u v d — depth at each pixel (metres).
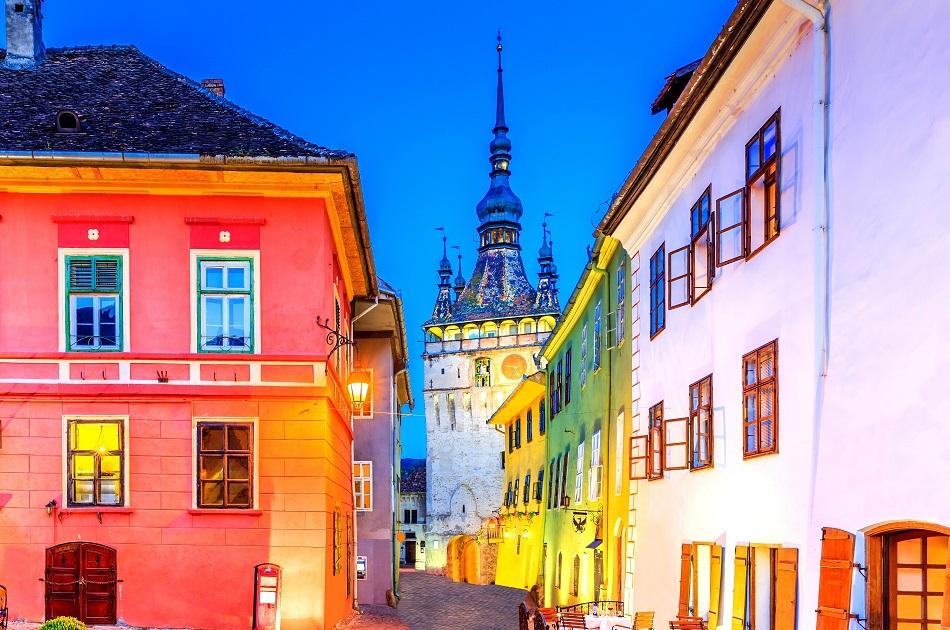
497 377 85.25
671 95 16.23
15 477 14.65
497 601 32.88
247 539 14.74
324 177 14.96
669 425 15.37
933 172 7.18
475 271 103.12
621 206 18.31
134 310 15.02
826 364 9.08
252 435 14.95
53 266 14.99
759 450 10.95
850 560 8.08
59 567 14.48
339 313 18.22
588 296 25.59
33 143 14.88
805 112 9.83
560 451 32.16
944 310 6.93
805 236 9.74
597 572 22.83
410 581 43.50
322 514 14.91
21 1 18.84
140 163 14.52
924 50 7.39
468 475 84.38
